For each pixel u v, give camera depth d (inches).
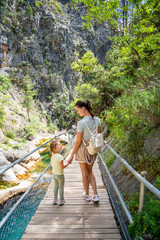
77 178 166.9
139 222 65.6
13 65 1330.0
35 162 555.2
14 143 714.2
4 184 367.9
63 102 1768.0
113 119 184.4
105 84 410.9
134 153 147.2
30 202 230.7
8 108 1063.6
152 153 133.3
